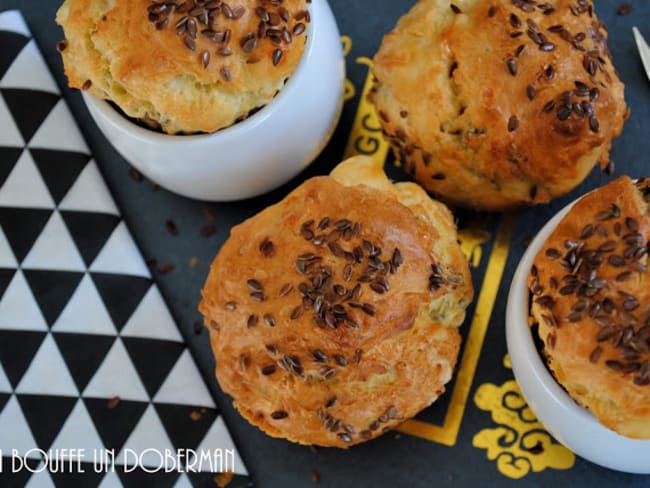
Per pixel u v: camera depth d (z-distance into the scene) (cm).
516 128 31
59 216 36
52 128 36
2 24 37
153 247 36
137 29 30
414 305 31
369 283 30
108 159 37
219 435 34
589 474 34
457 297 32
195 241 36
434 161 33
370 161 33
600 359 29
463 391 35
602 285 29
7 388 35
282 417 32
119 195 37
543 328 30
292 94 32
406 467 34
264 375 31
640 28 36
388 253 31
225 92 31
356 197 31
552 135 31
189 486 34
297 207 32
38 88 37
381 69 32
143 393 35
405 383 31
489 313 35
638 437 29
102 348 35
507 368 35
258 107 32
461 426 34
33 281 35
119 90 31
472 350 35
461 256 33
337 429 32
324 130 34
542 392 31
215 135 31
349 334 30
